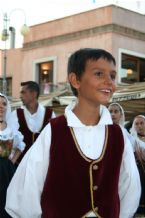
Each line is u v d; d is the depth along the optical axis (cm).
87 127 199
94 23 1930
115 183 199
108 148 200
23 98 500
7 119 434
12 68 2431
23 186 196
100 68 194
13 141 430
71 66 202
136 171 206
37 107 505
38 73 2159
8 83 2452
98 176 195
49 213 193
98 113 203
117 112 521
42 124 501
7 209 201
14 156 443
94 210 194
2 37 1488
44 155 197
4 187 396
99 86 193
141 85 910
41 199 196
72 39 2011
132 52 1938
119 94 903
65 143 196
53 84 1994
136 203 206
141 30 1973
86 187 194
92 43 1934
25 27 1414
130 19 1939
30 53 2192
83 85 197
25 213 196
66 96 1013
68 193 194
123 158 204
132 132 546
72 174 194
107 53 199
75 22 2005
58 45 2069
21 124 495
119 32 1898
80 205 193
